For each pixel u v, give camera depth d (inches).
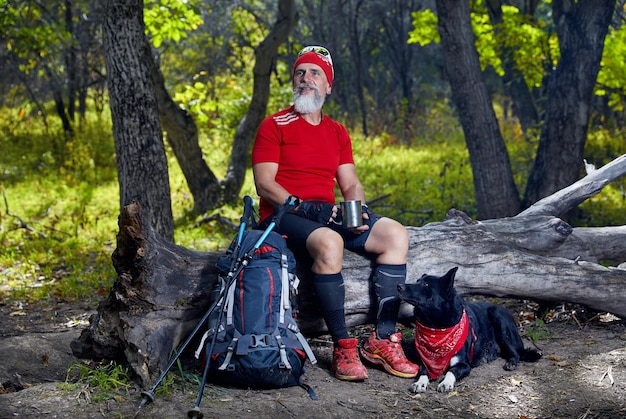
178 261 188.7
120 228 179.0
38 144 698.8
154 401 163.5
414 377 187.0
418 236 209.8
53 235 394.9
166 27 431.8
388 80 1054.4
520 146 621.6
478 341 191.9
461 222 219.0
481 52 490.0
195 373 183.6
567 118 374.9
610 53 458.3
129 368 184.2
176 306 184.5
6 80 821.9
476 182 394.6
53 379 192.7
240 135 481.7
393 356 186.9
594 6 369.1
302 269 194.2
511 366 190.5
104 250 365.4
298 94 192.5
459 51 383.6
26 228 396.8
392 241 188.1
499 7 507.2
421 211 422.3
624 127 651.5
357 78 856.3
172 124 443.8
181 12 429.4
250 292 171.5
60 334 223.3
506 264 212.8
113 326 184.2
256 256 176.2
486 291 214.4
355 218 182.9
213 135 701.9
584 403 170.1
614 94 561.3
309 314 197.2
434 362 182.4
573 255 233.9
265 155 191.2
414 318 199.0
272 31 470.0
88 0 645.3
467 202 458.9
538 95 739.4
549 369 190.4
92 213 447.8
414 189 507.5
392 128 855.1
